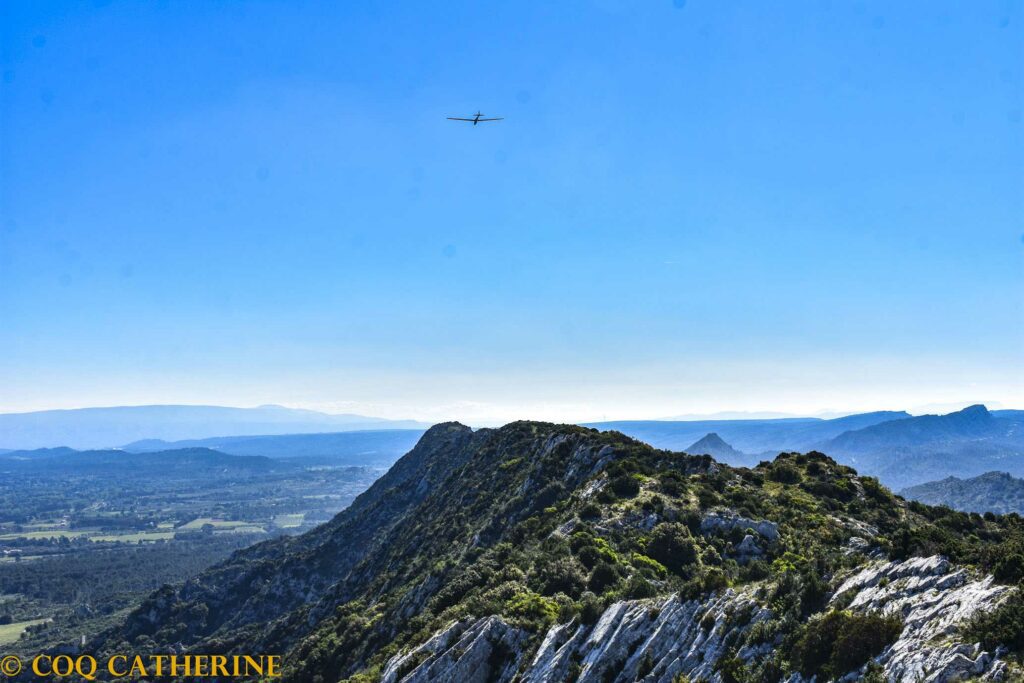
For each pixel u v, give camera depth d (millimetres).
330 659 71312
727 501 59688
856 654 21750
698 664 27734
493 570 55344
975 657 18422
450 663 38938
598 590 44594
